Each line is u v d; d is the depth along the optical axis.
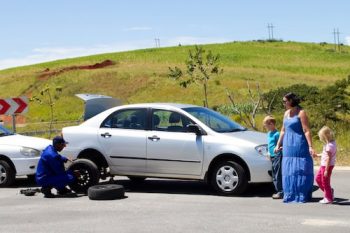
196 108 11.27
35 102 75.25
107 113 11.56
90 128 11.55
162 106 11.10
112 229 7.71
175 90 74.62
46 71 93.12
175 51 124.31
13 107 17.95
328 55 124.38
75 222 8.27
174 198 10.32
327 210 8.73
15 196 11.11
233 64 104.81
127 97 77.00
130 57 114.69
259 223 7.82
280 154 9.81
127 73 84.75
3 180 12.44
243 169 10.15
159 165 10.84
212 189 11.34
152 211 9.02
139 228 7.72
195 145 10.50
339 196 10.11
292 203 9.44
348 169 13.72
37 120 58.47
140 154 10.98
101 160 11.55
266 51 126.06
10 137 13.02
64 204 9.97
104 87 81.31
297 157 9.43
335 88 23.38
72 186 11.16
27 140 12.80
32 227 8.00
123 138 11.14
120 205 9.68
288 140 9.47
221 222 7.97
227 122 11.25
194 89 72.75
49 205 9.91
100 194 10.28
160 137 10.81
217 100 67.06
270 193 10.59
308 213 8.49
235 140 10.26
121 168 11.20
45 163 10.83
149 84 79.12
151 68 90.12
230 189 10.27
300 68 101.62
